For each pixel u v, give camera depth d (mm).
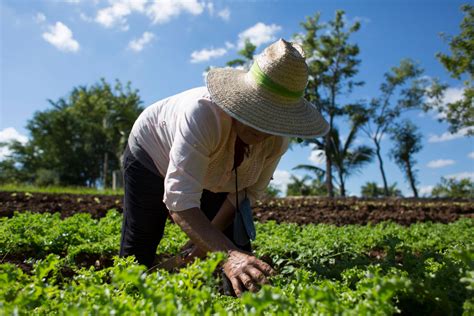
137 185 3182
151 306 1705
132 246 3291
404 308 2289
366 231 6371
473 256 1888
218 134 2670
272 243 4703
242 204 3264
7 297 1929
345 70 28297
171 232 5488
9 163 49688
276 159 3254
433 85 27172
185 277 2002
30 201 10328
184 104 2799
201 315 1680
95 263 4645
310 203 13656
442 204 14016
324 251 4070
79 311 1661
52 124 48000
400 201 16688
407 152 30438
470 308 1942
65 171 47750
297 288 2156
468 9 21422
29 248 4719
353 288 2562
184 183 2543
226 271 2338
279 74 2479
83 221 6207
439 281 2367
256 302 1575
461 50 22000
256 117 2471
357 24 27875
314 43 28031
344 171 29031
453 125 24469
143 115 3227
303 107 2672
